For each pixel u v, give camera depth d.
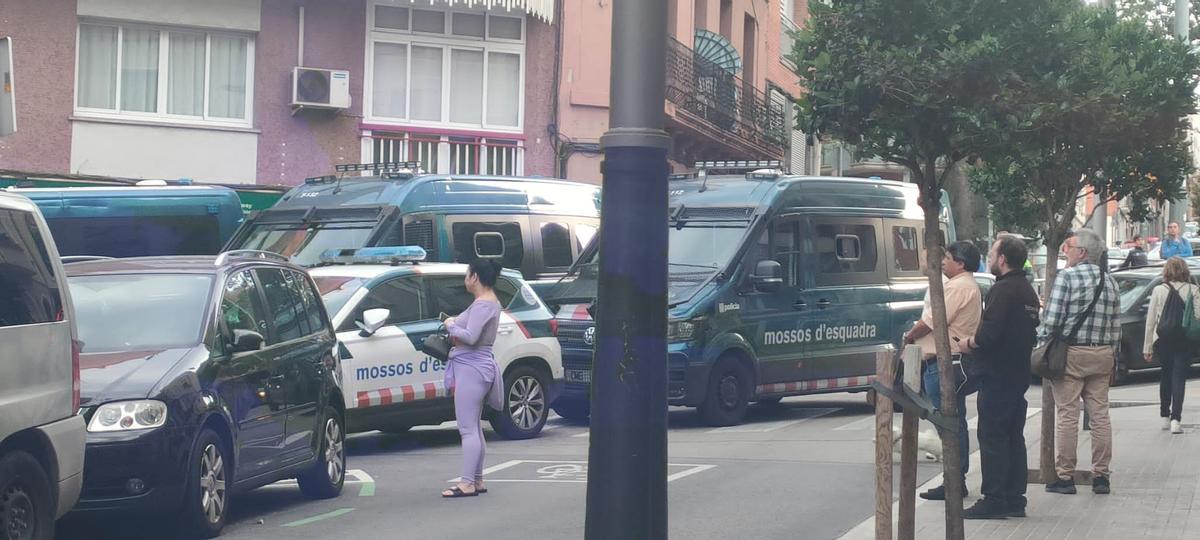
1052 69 8.18
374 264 14.95
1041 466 11.14
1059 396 10.87
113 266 10.43
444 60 26.58
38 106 23.89
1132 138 12.46
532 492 11.62
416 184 17.84
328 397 11.34
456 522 10.18
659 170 5.70
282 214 18.44
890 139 8.33
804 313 17.38
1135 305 21.91
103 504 8.77
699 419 16.58
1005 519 9.71
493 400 11.58
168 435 8.95
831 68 8.13
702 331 16.22
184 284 10.13
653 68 5.70
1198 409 17.55
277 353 10.58
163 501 8.94
